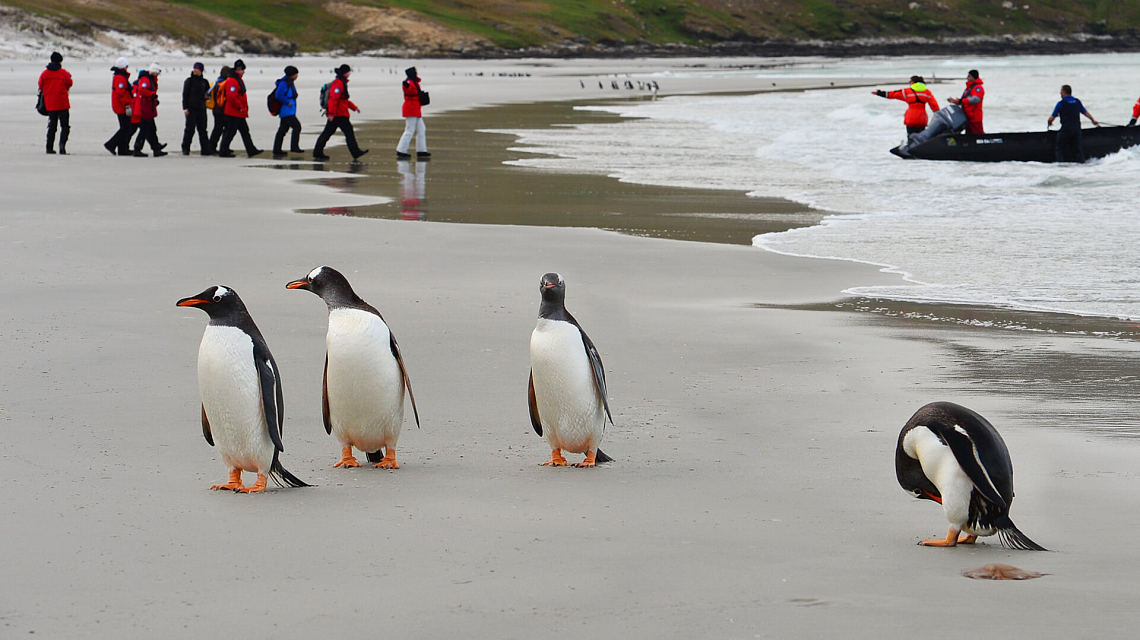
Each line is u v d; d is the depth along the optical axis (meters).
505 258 14.97
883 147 31.56
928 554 5.47
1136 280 13.79
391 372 6.96
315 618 4.66
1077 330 11.30
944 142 28.19
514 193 22.22
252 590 4.96
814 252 15.84
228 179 23.98
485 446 7.64
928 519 6.05
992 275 14.19
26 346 9.93
